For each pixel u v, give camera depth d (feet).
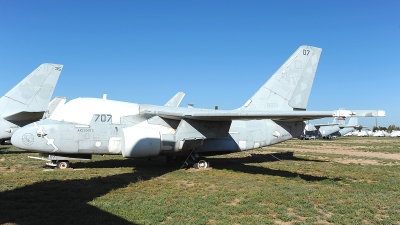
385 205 27.22
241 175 42.57
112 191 30.42
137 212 23.31
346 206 26.43
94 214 22.65
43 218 21.67
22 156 63.31
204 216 22.95
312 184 36.32
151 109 47.98
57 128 44.11
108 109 47.42
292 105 55.83
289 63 56.08
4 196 27.71
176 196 29.04
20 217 21.83
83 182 35.09
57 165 46.91
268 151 90.58
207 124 46.44
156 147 43.47
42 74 66.23
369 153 89.25
